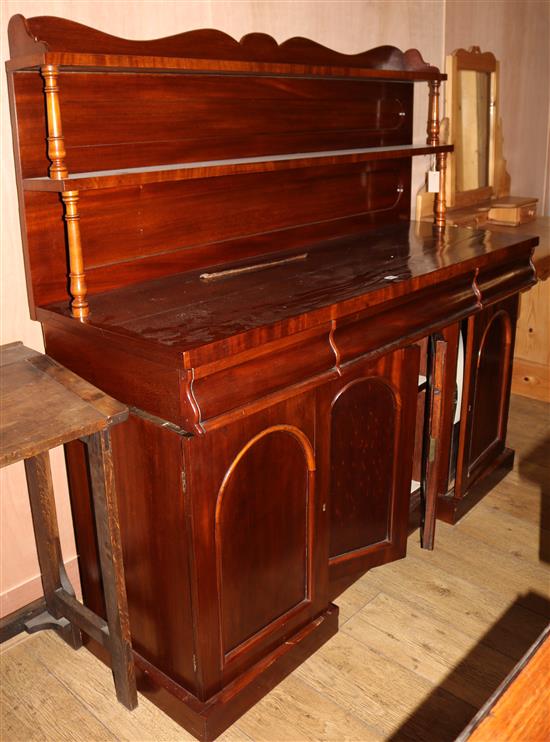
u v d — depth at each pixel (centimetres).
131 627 182
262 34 202
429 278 191
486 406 266
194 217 199
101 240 179
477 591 224
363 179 255
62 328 165
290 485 172
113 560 159
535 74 415
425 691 184
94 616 184
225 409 143
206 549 153
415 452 257
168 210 192
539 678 79
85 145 171
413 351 199
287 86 216
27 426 139
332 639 203
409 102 265
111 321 154
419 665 193
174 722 175
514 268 245
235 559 162
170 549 157
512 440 326
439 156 260
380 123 255
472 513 268
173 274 197
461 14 322
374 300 173
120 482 166
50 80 143
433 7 300
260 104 210
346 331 172
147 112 182
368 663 194
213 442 147
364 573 223
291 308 158
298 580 186
